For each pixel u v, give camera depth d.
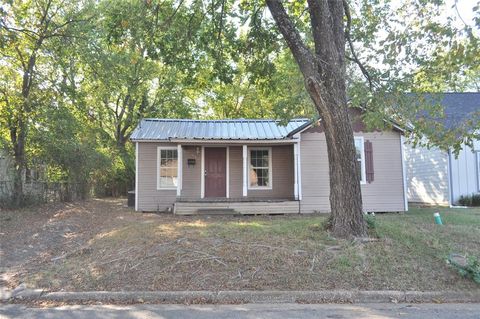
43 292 5.40
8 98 14.05
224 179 15.20
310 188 13.62
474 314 4.73
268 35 10.58
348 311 4.84
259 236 7.45
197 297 5.27
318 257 6.33
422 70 8.87
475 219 10.21
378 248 6.71
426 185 17.31
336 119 7.45
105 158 18.50
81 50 15.09
